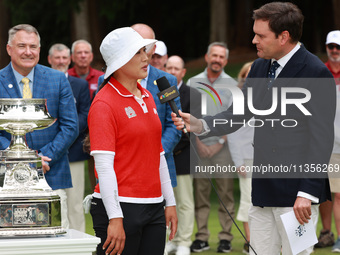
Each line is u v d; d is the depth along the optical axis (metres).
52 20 26.59
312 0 30.05
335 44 8.88
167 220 4.71
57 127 6.26
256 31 4.93
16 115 4.16
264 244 5.20
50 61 8.56
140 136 4.34
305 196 4.83
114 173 4.25
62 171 6.28
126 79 4.38
